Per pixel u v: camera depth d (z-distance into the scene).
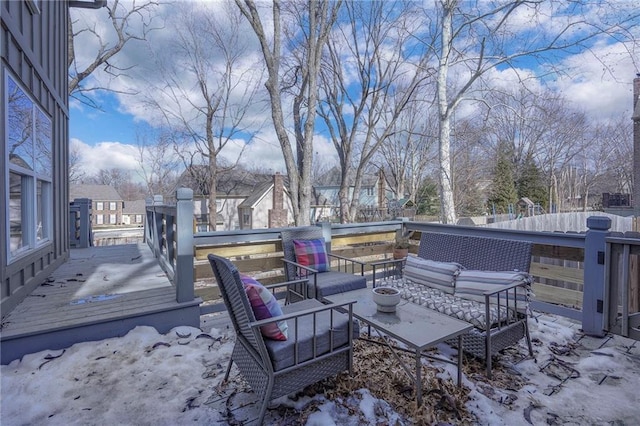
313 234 3.84
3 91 2.78
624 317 2.76
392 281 3.34
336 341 2.01
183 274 3.10
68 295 3.34
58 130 4.85
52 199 4.46
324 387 2.07
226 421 1.79
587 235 2.98
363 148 14.10
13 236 3.14
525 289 2.52
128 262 5.33
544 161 21.02
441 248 3.31
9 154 2.97
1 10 2.72
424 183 22.31
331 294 3.01
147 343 2.68
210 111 15.27
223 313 3.58
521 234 3.45
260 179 22.62
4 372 2.25
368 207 22.39
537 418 1.83
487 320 2.22
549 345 2.73
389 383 2.13
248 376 1.92
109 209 28.33
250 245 3.71
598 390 2.10
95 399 1.98
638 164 12.93
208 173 16.84
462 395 2.00
